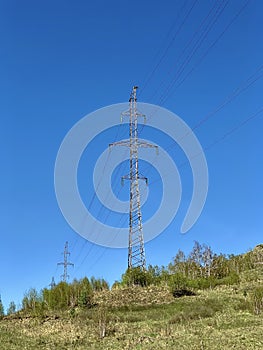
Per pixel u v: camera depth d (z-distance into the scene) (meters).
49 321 43.09
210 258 80.19
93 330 33.09
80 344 28.28
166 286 59.53
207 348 22.62
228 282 63.19
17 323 44.69
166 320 36.66
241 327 29.45
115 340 28.45
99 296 55.59
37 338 31.39
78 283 57.81
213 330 28.56
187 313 37.34
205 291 57.12
